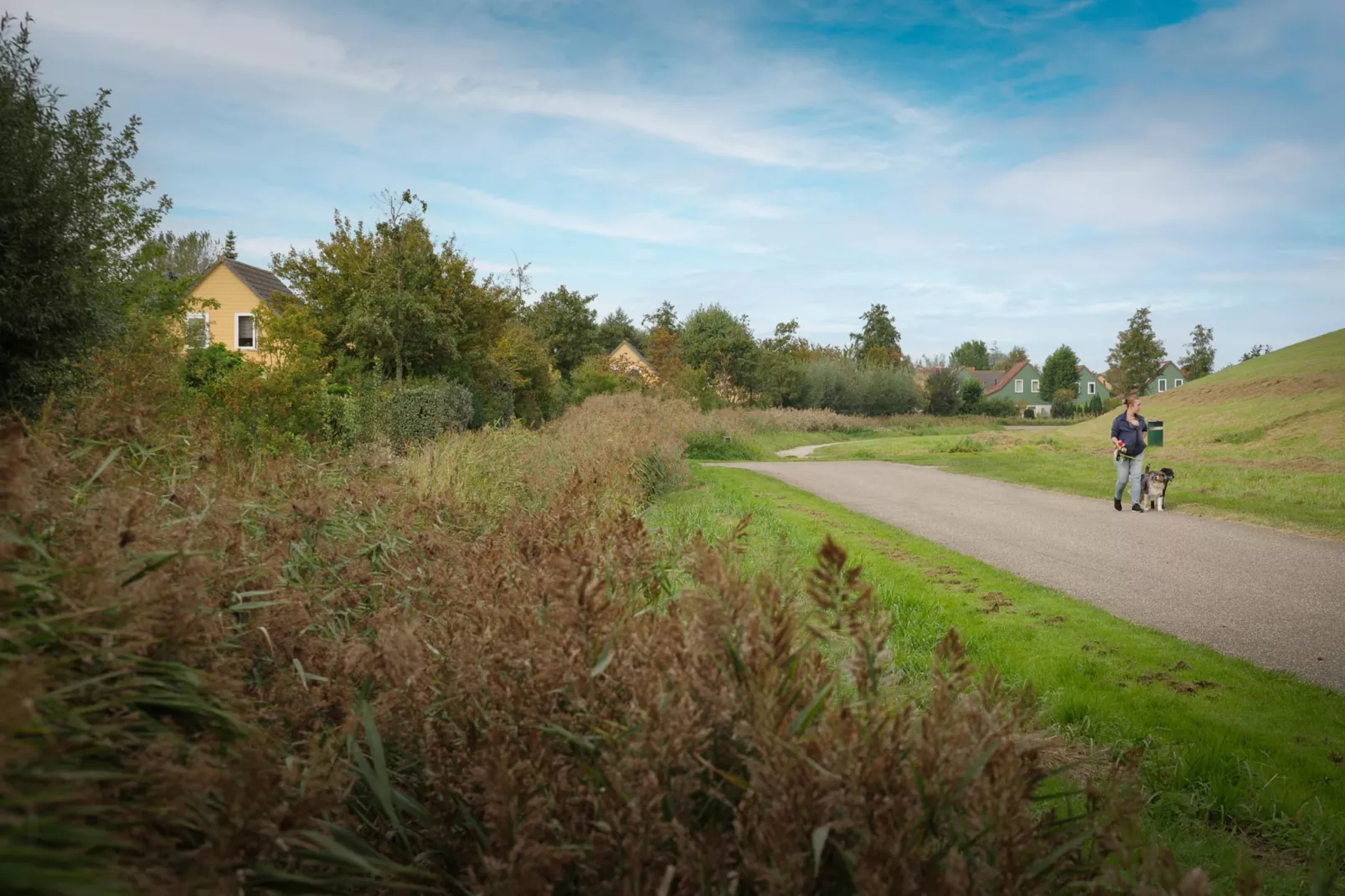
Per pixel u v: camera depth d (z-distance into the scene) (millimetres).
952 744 1730
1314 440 22438
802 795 1541
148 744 1615
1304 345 37344
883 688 2064
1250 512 12477
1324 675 5074
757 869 1507
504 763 1797
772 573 2697
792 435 45625
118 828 1468
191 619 1983
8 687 1163
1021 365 120625
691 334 55312
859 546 9062
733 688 1862
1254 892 1833
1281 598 7113
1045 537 10391
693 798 1854
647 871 1630
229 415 12531
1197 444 25000
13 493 1825
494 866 1668
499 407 27062
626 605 2488
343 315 22594
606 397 32938
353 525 4180
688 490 14531
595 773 1860
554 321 50781
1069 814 2594
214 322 34438
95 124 9648
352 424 16219
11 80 8727
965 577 7609
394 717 2305
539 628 2273
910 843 1525
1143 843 1717
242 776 1603
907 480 18578
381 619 2975
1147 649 5418
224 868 1534
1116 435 13148
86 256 9297
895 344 102875
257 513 3703
